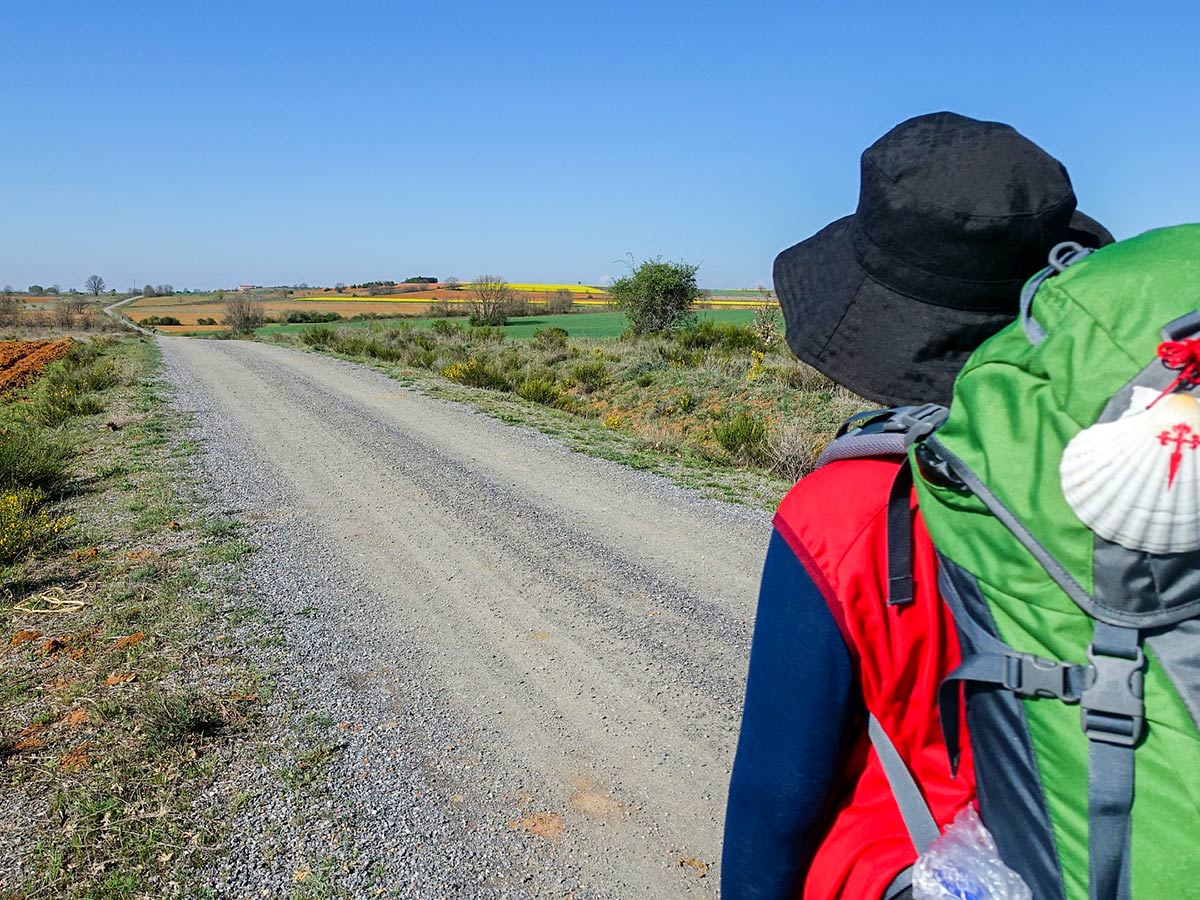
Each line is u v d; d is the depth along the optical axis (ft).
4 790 10.25
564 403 52.06
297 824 9.70
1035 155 2.64
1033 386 2.25
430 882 8.85
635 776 10.91
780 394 47.37
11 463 25.29
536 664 14.01
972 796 2.63
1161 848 2.02
